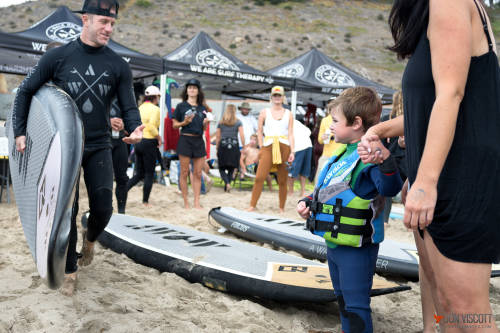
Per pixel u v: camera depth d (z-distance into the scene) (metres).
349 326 2.06
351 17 116.31
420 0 1.46
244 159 9.72
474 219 1.34
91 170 2.80
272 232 4.62
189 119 6.36
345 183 2.08
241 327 2.47
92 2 2.70
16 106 2.71
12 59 10.11
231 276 2.98
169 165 9.12
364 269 2.09
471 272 1.36
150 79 12.89
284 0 120.75
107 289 2.87
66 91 2.73
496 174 1.34
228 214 5.43
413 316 2.80
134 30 92.69
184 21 100.25
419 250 2.13
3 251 3.74
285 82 11.14
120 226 4.39
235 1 117.44
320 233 2.13
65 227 1.93
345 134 2.13
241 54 87.69
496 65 1.40
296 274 2.96
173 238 3.99
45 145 2.36
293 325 2.57
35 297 2.60
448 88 1.31
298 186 10.93
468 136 1.35
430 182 1.31
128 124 2.91
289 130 6.54
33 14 96.50
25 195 2.52
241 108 10.85
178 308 2.65
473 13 1.38
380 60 90.06
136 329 2.27
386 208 6.02
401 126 1.86
